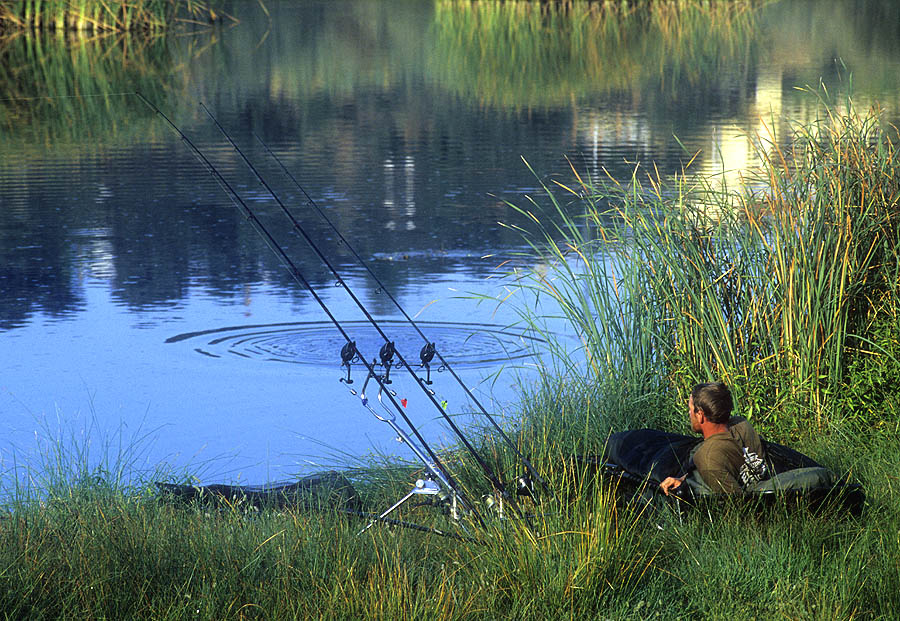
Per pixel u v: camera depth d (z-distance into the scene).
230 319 22.89
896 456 12.79
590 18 104.06
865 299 15.12
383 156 43.59
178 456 15.62
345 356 10.78
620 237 16.16
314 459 15.34
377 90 63.66
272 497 13.10
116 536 10.60
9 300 24.42
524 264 26.73
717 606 9.49
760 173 17.89
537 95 61.00
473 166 41.06
